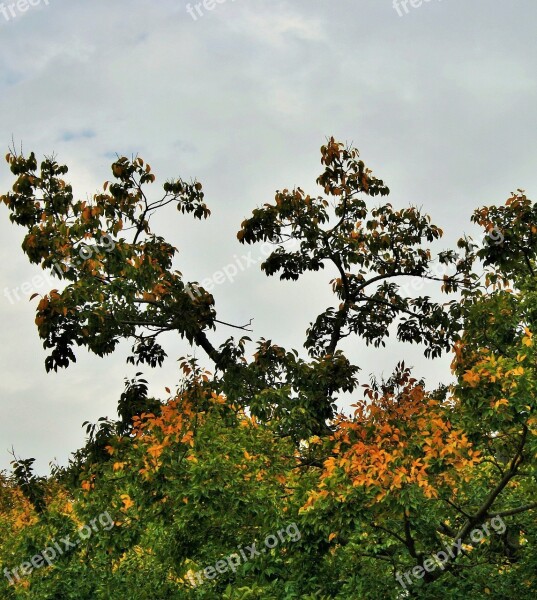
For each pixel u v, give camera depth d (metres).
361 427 11.14
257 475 11.72
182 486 11.25
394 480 9.41
